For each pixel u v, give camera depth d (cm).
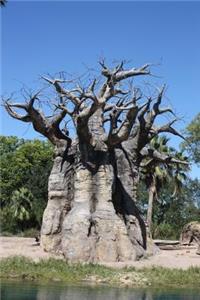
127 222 3653
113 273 2747
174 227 8638
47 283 2420
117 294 2150
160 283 2589
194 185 9350
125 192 3725
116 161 3747
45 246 3550
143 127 3766
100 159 3559
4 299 1862
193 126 6059
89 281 2572
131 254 3350
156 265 3127
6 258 3039
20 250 3591
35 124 3662
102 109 3700
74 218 3378
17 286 2253
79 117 3338
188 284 2617
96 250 3300
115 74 3591
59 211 3625
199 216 9219
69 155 3725
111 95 3572
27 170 8575
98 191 3503
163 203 9062
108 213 3412
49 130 3703
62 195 3650
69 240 3319
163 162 3991
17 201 7781
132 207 3716
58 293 2081
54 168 3738
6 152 9150
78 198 3497
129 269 2916
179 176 6188
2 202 8500
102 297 2023
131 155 3812
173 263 3334
